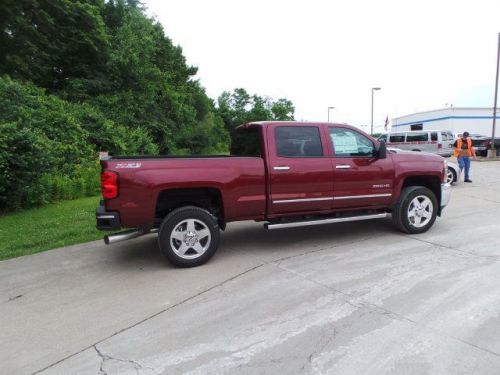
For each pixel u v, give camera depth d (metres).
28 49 19.19
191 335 3.54
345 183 6.06
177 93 30.59
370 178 6.21
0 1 17.44
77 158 14.62
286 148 5.78
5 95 13.35
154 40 30.31
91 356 3.27
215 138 40.34
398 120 47.03
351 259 5.41
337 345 3.28
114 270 5.32
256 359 3.13
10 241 6.93
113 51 23.41
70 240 6.89
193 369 3.03
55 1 19.98
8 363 3.22
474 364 2.97
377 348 3.22
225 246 6.25
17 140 9.97
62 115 15.66
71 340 3.54
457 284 4.43
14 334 3.68
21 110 12.23
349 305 4.00
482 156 25.50
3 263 5.78
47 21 19.58
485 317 3.67
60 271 5.35
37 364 3.20
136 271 5.24
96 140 17.42
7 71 18.66
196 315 3.91
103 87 22.64
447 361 3.02
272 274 4.94
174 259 5.21
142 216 5.07
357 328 3.54
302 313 3.86
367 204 6.31
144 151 20.42
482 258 5.30
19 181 9.88
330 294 4.28
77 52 22.42
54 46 20.67
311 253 5.75
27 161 10.10
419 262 5.20
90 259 5.83
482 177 14.44
